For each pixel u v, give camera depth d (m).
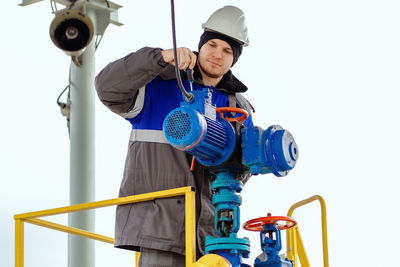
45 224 3.66
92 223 6.12
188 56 3.10
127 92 3.25
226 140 2.99
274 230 3.16
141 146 3.41
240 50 3.69
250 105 3.90
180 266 3.22
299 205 3.73
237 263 2.90
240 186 3.05
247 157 2.99
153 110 3.48
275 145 2.98
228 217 3.01
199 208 3.32
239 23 3.66
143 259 3.25
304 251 3.77
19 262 3.45
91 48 6.40
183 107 2.86
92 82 6.37
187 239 2.92
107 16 6.45
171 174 3.35
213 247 2.91
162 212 3.23
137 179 3.37
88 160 6.24
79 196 6.16
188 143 2.80
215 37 3.60
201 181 3.36
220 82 3.67
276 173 2.99
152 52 3.15
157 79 3.55
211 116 2.96
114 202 3.27
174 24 2.84
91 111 6.32
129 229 3.26
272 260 3.10
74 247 5.98
